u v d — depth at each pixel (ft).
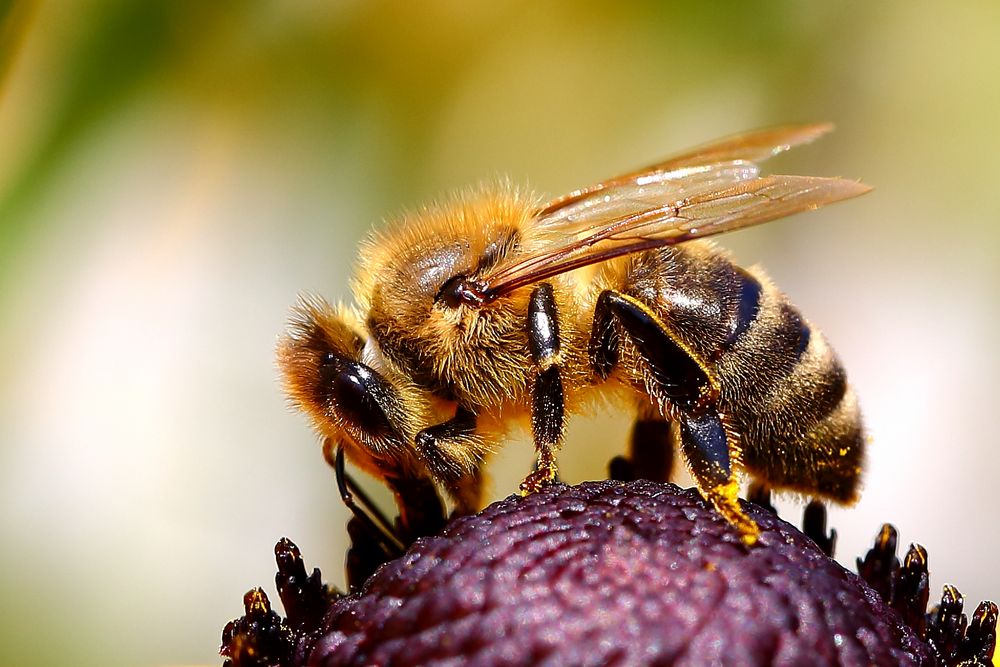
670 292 0.28
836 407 0.28
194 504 0.37
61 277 0.37
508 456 0.33
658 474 0.29
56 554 0.37
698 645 0.25
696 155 0.30
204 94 0.36
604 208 0.29
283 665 0.28
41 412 0.37
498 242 0.28
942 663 0.27
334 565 0.37
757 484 0.29
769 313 0.28
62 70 0.35
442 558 0.26
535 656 0.25
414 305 0.28
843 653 0.26
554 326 0.28
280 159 0.37
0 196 0.36
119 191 0.36
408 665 0.26
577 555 0.26
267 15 0.36
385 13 0.37
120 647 0.37
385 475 0.29
